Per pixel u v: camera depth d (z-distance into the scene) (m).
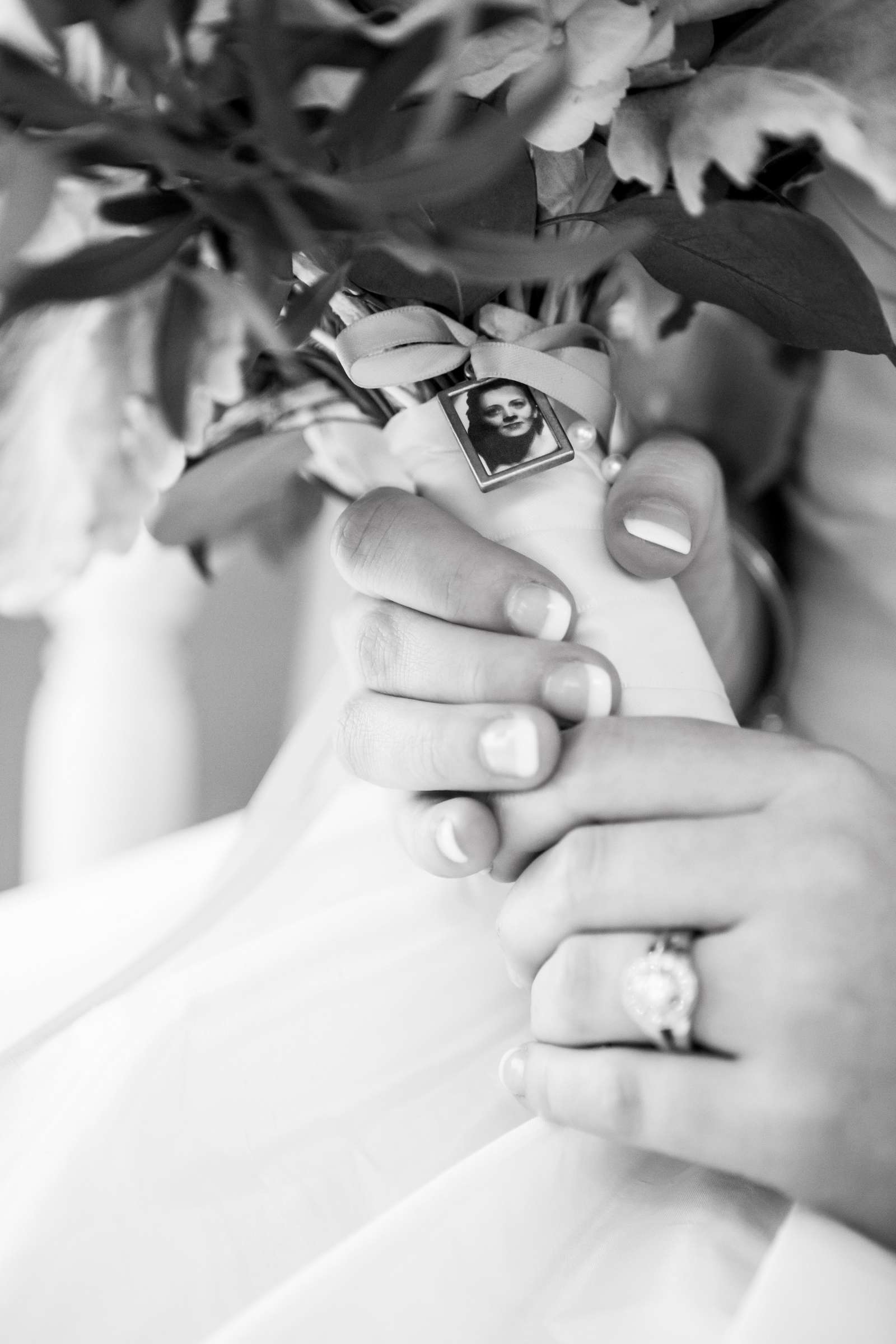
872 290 0.36
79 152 0.31
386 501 0.39
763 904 0.33
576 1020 0.34
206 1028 0.42
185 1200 0.38
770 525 0.51
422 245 0.30
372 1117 0.39
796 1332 0.31
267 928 0.47
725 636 0.47
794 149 0.37
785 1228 0.32
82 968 0.48
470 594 0.37
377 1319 0.33
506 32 0.33
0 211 0.32
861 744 0.50
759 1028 0.33
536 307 0.39
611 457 0.40
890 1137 0.32
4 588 0.37
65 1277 0.37
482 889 0.43
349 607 0.40
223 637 0.80
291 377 0.40
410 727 0.37
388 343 0.37
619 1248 0.34
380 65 0.32
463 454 0.39
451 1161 0.38
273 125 0.29
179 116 0.31
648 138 0.36
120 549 0.38
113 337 0.36
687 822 0.34
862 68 0.35
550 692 0.36
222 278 0.34
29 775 0.67
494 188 0.35
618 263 0.40
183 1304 0.36
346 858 0.49
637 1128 0.33
